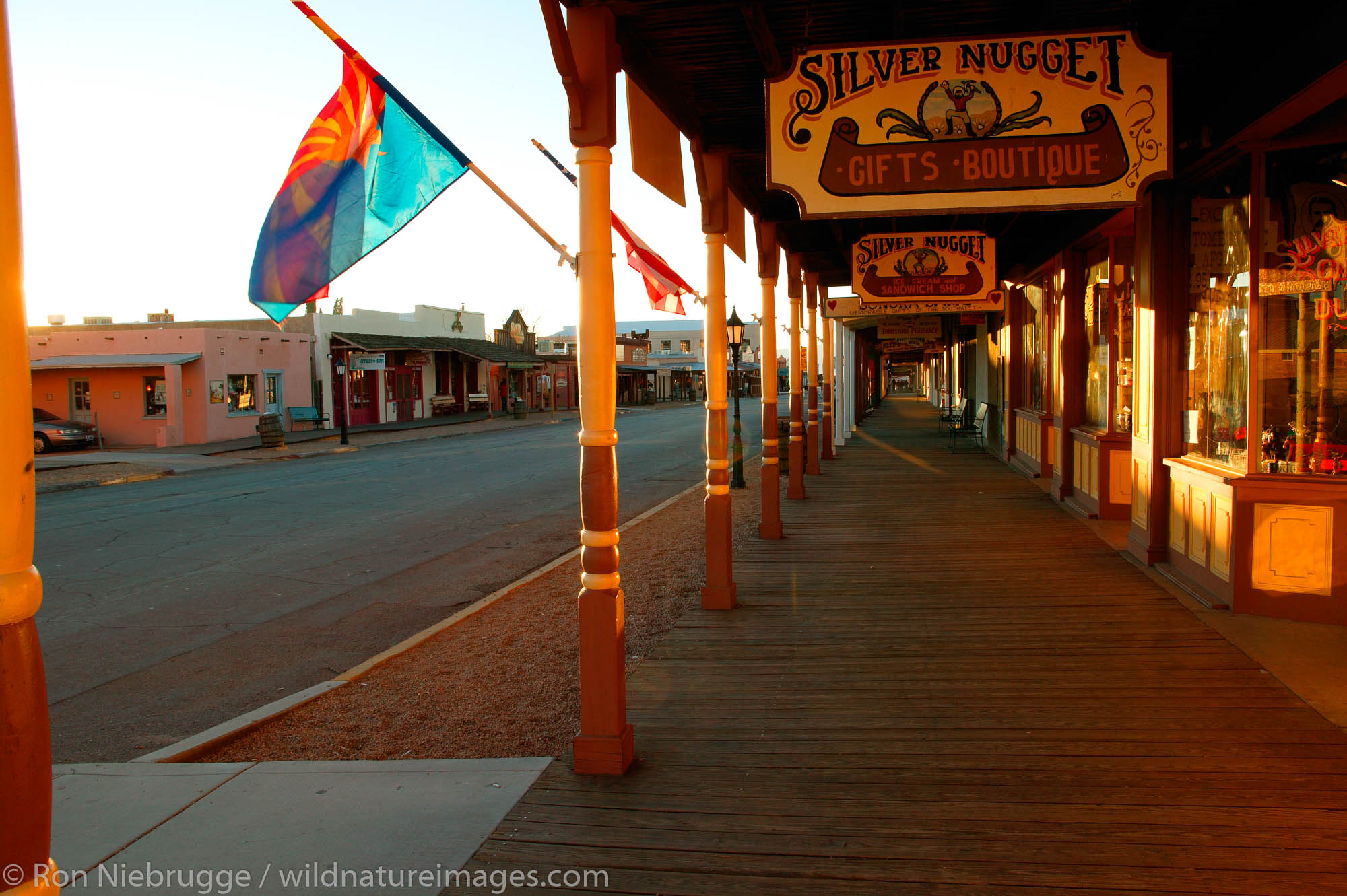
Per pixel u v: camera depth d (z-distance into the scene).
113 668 6.09
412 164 4.99
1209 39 5.15
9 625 1.64
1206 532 6.38
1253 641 5.30
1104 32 4.30
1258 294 5.70
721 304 6.63
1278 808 3.33
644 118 5.36
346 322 36.56
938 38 4.40
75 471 20.23
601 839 3.28
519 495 14.83
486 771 3.92
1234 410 6.12
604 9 3.95
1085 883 2.88
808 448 15.60
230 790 3.80
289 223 5.05
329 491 15.91
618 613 3.89
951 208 4.42
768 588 7.16
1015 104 4.37
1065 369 10.80
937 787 3.59
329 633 6.81
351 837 3.35
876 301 9.91
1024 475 14.28
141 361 27.25
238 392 29.98
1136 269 7.57
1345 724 4.07
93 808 3.65
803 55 4.47
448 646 6.20
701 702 4.67
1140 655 5.14
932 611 6.30
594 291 3.97
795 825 3.32
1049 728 4.15
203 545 10.69
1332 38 4.32
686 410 53.66
